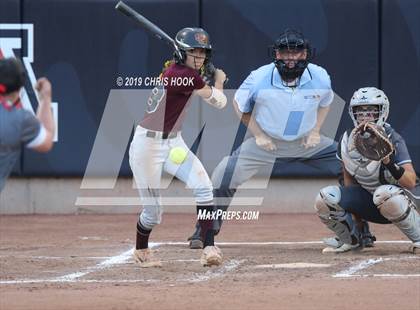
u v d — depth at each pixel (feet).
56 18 153.38
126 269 98.63
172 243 122.62
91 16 153.07
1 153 73.72
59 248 118.21
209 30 152.05
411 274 91.86
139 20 101.55
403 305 75.82
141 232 99.14
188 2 151.84
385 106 103.14
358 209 107.34
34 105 153.17
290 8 152.46
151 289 84.89
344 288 83.61
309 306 75.87
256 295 80.89
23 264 102.68
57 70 153.69
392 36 152.66
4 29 153.07
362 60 152.66
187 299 79.36
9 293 83.35
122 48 152.76
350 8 152.46
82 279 91.97
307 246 118.52
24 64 153.38
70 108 153.89
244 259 105.60
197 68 96.89
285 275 92.43
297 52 117.08
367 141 100.01
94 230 138.21
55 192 156.76
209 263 95.40
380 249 113.70
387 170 104.47
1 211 156.76
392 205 103.45
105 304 77.30
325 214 107.65
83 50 153.48
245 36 152.05
